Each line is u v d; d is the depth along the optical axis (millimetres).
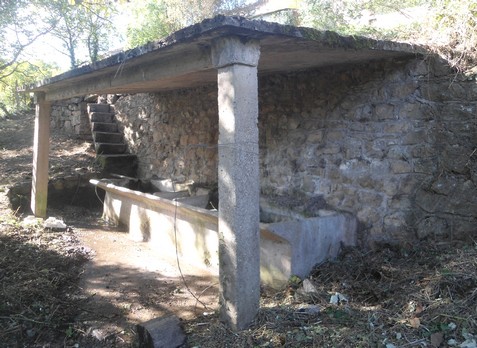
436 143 3678
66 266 4449
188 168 6562
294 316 2930
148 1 9906
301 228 3705
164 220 5180
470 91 3498
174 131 6875
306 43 3025
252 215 2814
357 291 3309
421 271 3252
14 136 9016
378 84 4020
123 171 7727
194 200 5344
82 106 8648
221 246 2863
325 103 4457
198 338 2846
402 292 3051
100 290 3951
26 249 4625
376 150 4055
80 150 8164
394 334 2559
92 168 7445
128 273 4383
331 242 3975
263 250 3891
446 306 2668
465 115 3525
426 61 3709
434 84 3680
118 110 8398
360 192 4164
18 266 4168
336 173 4367
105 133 8141
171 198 5742
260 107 5160
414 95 3793
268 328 2789
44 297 3674
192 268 4551
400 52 3551
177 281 4176
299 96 4707
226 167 2775
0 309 3410
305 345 2568
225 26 2434
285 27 2691
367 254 3916
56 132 9164
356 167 4199
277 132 4977
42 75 9758
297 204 4609
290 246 3641
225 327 2852
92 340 3135
